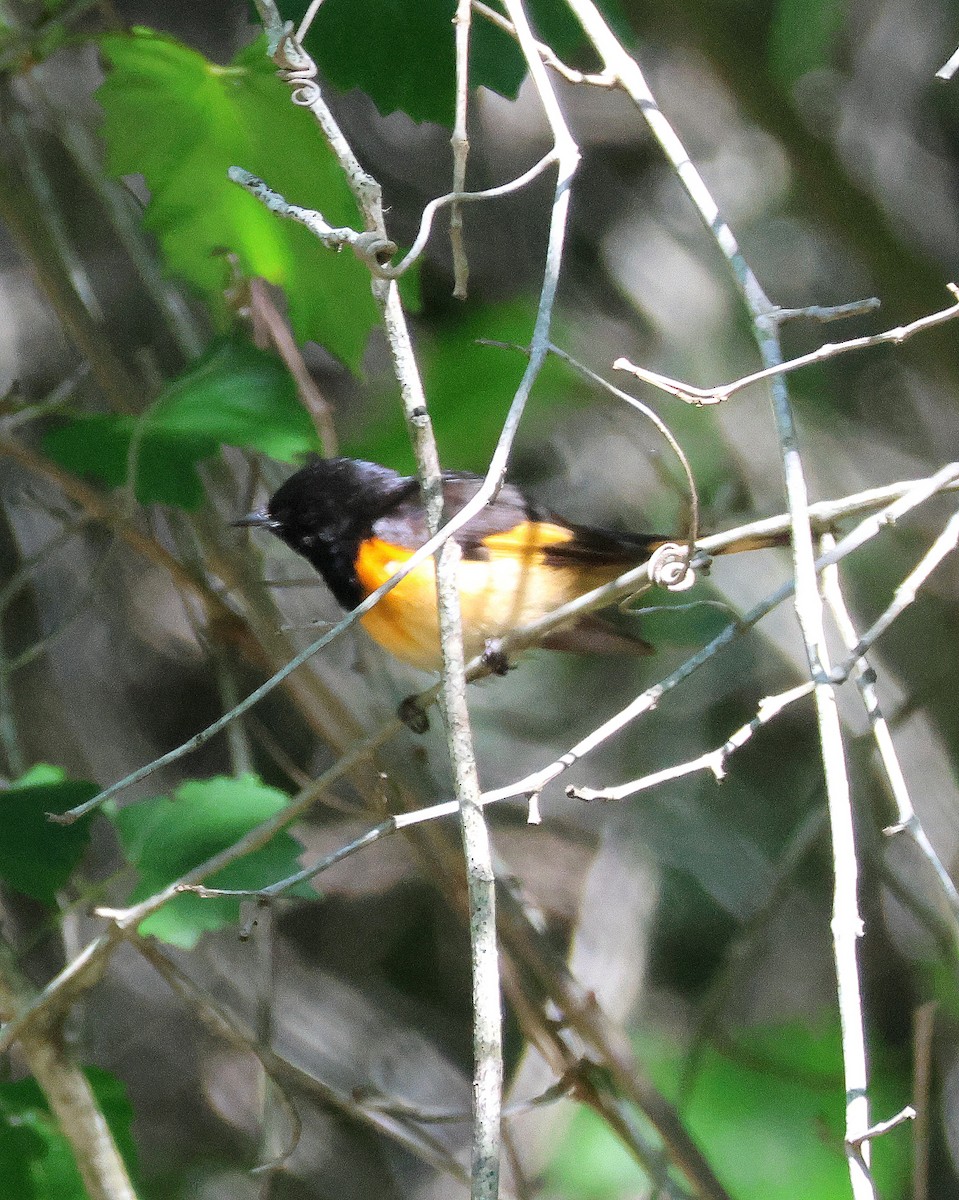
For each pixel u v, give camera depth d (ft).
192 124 24.89
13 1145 21.98
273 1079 22.34
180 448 23.16
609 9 26.89
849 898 14.87
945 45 47.29
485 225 44.68
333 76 24.94
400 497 27.55
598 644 27.76
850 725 35.55
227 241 26.12
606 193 46.44
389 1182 41.04
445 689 15.97
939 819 37.37
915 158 47.34
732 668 45.85
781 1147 33.12
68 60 38.96
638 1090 25.38
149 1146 40.40
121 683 41.73
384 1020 43.65
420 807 26.09
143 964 41.93
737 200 46.85
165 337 39.06
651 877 42.88
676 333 44.16
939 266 40.34
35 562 26.32
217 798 22.34
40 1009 19.89
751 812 44.96
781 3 40.04
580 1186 33.17
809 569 16.56
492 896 15.02
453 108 25.29
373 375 41.83
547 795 45.14
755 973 42.65
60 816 15.78
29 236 26.78
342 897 45.11
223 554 26.48
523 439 43.34
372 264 16.17
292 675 25.72
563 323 41.45
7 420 28.81
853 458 44.34
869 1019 39.45
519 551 27.09
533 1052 35.58
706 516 27.81
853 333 46.16
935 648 40.96
